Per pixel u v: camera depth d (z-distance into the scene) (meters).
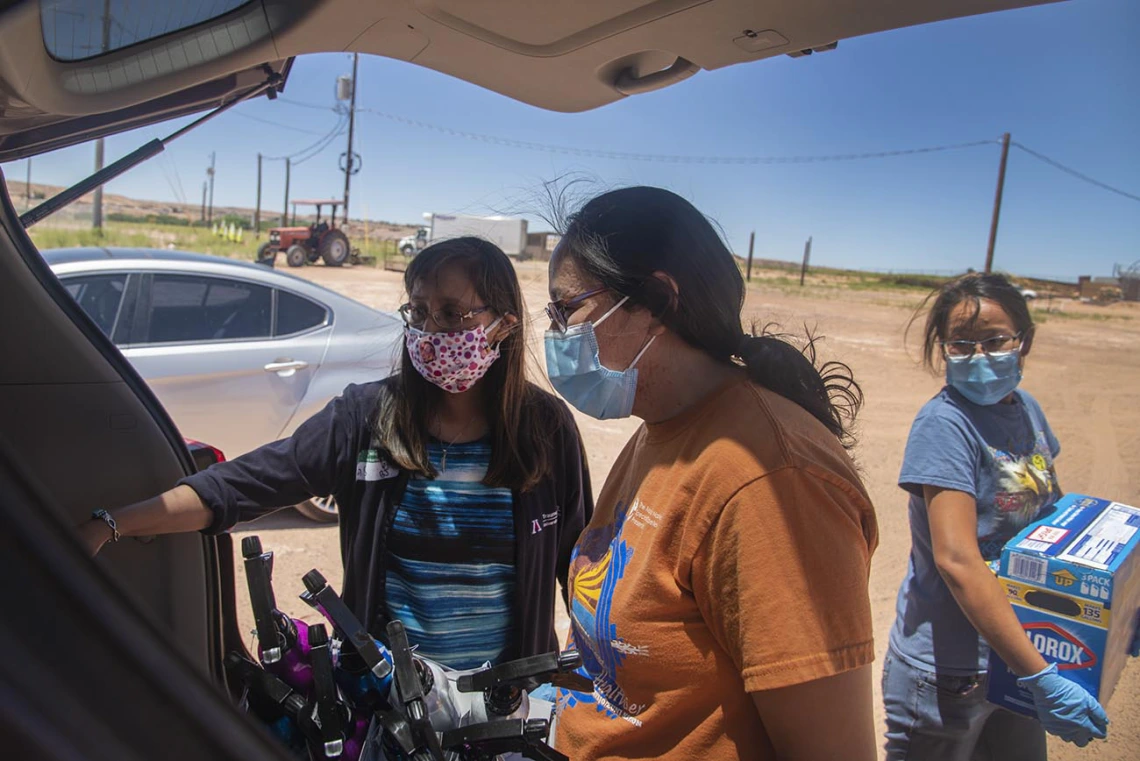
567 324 1.40
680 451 1.29
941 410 2.32
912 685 2.43
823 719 1.11
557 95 1.96
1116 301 41.75
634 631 1.28
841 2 1.37
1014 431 2.39
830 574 1.11
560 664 1.43
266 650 1.62
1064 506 2.50
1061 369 16.86
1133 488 8.19
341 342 5.51
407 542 2.02
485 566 2.03
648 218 1.33
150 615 0.63
